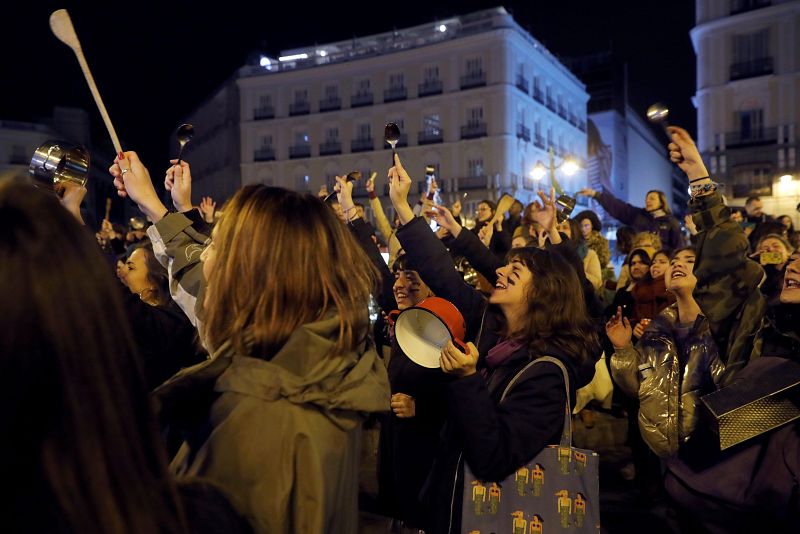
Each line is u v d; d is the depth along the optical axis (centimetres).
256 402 122
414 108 3509
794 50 2597
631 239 717
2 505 70
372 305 393
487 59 3312
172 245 198
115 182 207
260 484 117
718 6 2777
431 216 315
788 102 2617
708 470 217
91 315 74
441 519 197
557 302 208
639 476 403
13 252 71
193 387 128
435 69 3469
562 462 183
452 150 3409
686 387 271
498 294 217
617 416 587
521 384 194
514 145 3353
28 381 69
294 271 132
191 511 102
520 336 211
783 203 2619
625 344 296
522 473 183
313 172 3769
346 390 128
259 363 126
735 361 229
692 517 224
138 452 78
